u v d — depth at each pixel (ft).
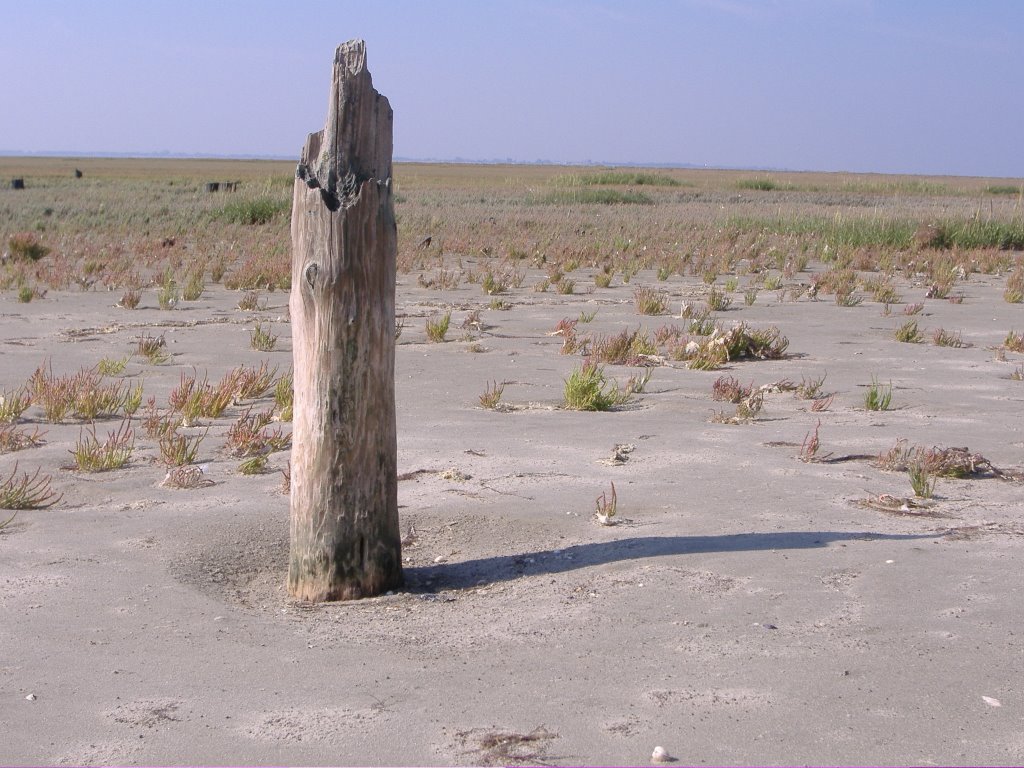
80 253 89.10
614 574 18.53
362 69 17.04
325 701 13.56
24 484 23.45
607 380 38.99
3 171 362.53
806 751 12.06
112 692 13.89
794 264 83.97
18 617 16.63
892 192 250.16
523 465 26.53
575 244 101.55
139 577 18.60
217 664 14.83
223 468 26.53
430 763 11.90
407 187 246.47
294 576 18.16
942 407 34.12
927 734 12.45
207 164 574.97
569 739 12.41
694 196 220.84
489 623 16.40
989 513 22.24
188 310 59.00
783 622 16.05
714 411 33.53
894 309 60.85
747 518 21.83
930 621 15.99
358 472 17.83
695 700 13.39
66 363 42.16
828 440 29.27
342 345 17.46
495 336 49.85
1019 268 80.38
